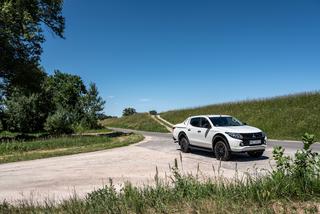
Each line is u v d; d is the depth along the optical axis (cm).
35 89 3616
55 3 3575
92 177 1194
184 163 1434
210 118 1642
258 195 582
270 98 4278
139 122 6881
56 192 975
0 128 5359
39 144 2411
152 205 612
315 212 533
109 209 591
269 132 3073
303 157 636
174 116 6406
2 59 3225
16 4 3128
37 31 3444
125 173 1245
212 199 606
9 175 1346
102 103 6131
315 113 3092
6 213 657
